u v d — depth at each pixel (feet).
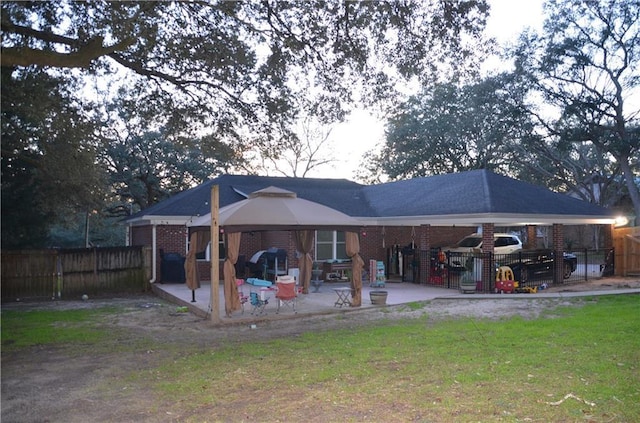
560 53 107.45
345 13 40.32
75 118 51.11
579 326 34.40
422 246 66.90
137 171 119.34
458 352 27.84
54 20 38.06
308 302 50.26
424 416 18.29
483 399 19.89
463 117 135.13
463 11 38.96
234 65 44.27
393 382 22.61
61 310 49.57
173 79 45.65
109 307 51.49
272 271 66.95
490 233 58.08
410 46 41.22
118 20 33.42
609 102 107.24
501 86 119.75
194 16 42.14
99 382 24.11
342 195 84.12
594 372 23.13
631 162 127.65
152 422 18.60
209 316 43.32
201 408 19.95
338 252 76.28
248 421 18.39
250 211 44.52
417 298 52.29
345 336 34.06
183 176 124.57
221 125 49.67
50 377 25.26
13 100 43.70
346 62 43.75
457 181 71.31
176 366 26.81
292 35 41.68
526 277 60.90
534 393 20.45
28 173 61.31
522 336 31.68
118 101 53.93
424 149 142.00
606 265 70.28
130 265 64.69
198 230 47.91
